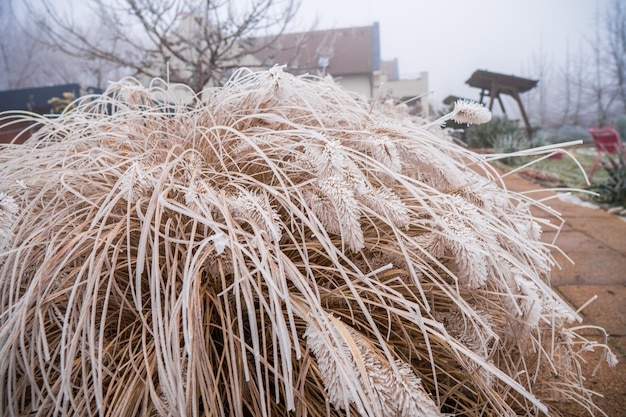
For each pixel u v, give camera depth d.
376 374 0.43
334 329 0.45
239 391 0.47
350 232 0.49
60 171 0.62
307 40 4.46
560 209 2.49
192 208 0.52
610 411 0.76
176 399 0.43
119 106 0.82
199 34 4.14
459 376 0.62
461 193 0.66
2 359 0.45
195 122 0.67
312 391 0.54
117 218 0.61
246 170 0.68
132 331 0.54
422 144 0.65
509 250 0.67
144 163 0.65
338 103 0.76
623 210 2.42
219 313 0.56
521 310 0.57
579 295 1.28
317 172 0.56
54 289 0.55
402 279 0.61
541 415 0.69
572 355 0.72
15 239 0.55
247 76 0.74
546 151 0.70
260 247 0.46
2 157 0.78
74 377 0.52
